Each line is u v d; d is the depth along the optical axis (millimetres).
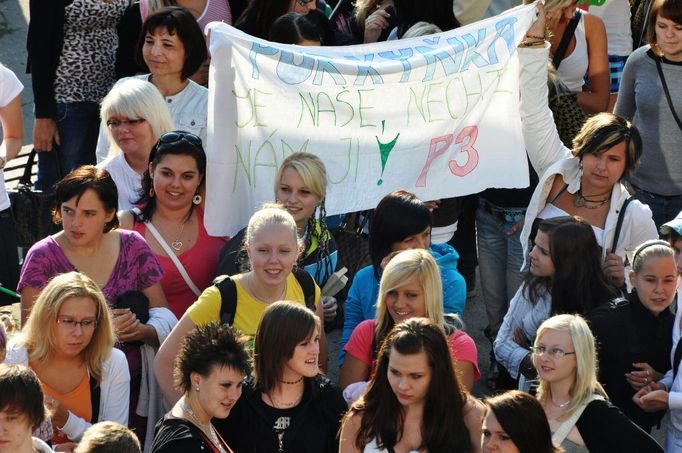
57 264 14602
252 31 21172
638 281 14547
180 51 18344
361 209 17547
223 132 16609
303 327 12359
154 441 11984
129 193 16906
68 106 20719
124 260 14875
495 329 18688
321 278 16062
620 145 15977
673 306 16016
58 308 12922
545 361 12852
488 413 11516
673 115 19672
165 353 13703
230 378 11883
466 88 17875
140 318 14500
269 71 16797
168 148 15500
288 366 12391
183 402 12219
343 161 17500
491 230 18453
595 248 15094
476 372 14023
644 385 14391
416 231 14992
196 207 16234
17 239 19203
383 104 17500
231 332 12195
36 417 11273
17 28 33125
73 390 13297
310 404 12688
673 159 19906
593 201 16516
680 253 15820
